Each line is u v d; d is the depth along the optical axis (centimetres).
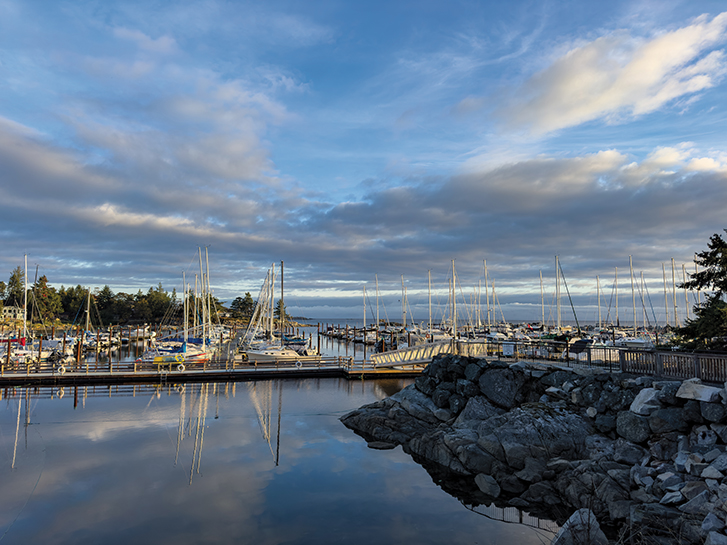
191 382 4612
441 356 2919
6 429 2730
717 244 2534
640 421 1691
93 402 3591
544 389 2334
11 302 15262
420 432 2511
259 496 1766
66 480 1903
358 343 10281
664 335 7156
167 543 1395
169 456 2241
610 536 1320
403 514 1612
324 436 2639
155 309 17075
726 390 1475
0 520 1527
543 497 1644
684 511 1247
